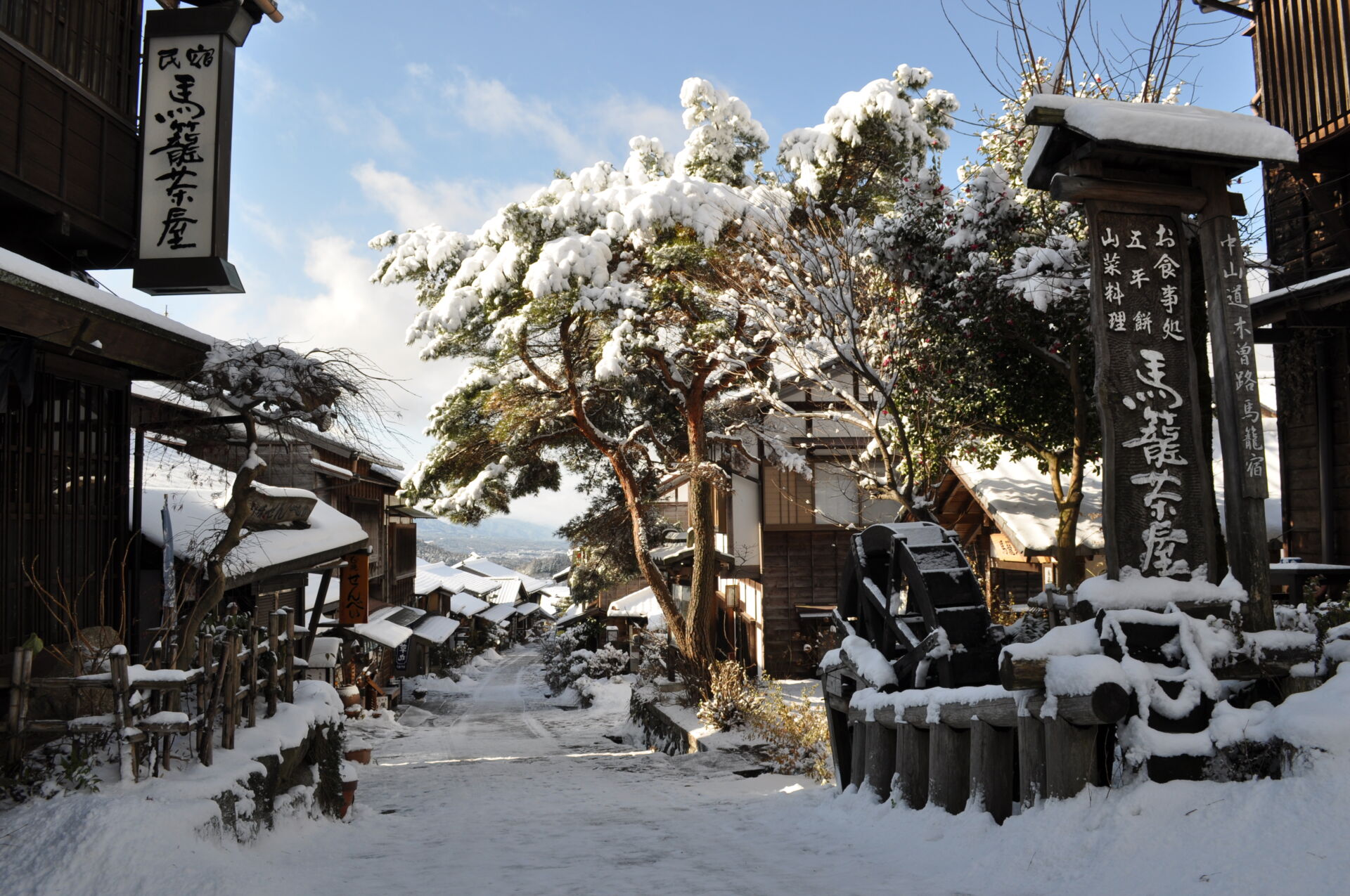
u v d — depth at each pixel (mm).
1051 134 5660
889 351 12125
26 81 7316
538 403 22172
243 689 7383
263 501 11047
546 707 34625
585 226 17406
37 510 7203
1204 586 5258
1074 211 10586
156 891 4582
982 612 6840
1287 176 12523
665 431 25422
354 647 26781
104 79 8375
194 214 8438
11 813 5180
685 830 7219
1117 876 4043
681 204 15430
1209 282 5594
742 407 24828
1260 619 5230
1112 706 4680
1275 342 12000
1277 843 3662
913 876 4895
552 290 16094
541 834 7352
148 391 12406
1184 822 4148
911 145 18453
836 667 8336
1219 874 3660
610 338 17781
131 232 8664
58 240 8250
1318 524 12047
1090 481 14852
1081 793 4785
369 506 31547
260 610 14039
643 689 23422
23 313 5812
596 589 33000
